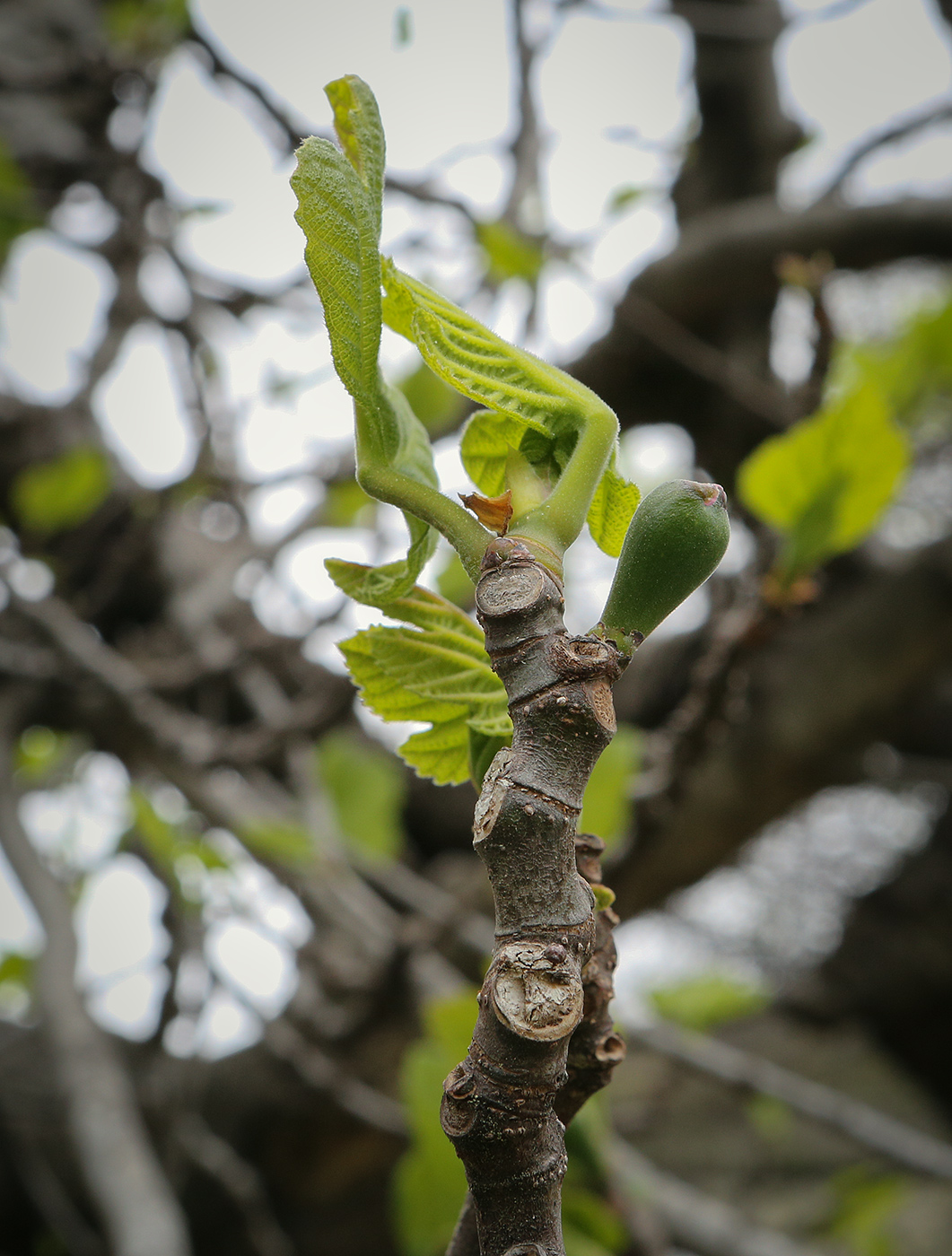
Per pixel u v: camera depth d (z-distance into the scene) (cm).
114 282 186
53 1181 210
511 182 170
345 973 159
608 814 119
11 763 182
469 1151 52
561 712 53
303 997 163
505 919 53
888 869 398
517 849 53
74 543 218
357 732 232
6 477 220
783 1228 321
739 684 114
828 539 110
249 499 198
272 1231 230
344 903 166
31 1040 224
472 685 59
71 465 190
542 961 52
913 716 234
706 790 193
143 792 168
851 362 175
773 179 226
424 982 148
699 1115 353
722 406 220
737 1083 165
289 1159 227
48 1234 223
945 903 384
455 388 56
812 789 199
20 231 191
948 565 193
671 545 55
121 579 216
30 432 220
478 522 56
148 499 190
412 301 57
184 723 177
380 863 166
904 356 165
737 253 205
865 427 108
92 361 187
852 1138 161
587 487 56
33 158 214
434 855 254
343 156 56
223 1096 214
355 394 56
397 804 172
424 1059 119
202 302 185
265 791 196
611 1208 107
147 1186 139
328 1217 242
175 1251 132
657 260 211
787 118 223
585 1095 57
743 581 121
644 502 56
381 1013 155
